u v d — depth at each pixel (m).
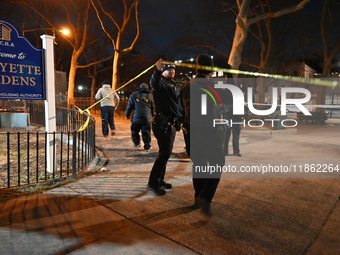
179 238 2.75
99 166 5.27
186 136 3.43
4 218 3.11
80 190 4.00
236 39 9.05
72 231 2.85
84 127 5.34
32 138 8.56
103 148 7.05
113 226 2.97
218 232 2.87
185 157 6.16
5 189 3.97
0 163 5.64
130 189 4.06
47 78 4.64
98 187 4.13
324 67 19.47
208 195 3.26
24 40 4.43
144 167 5.24
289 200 3.73
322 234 2.85
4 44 4.23
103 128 8.65
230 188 4.19
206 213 3.23
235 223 3.07
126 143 7.83
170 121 3.75
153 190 3.86
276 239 2.75
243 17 8.86
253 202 3.65
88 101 22.48
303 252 2.54
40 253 2.47
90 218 3.14
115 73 20.09
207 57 3.34
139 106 6.60
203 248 2.59
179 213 3.30
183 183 4.38
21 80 4.42
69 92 23.12
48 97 4.71
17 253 2.46
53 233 2.81
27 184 4.16
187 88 3.38
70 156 6.16
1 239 2.69
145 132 6.65
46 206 3.44
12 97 4.35
